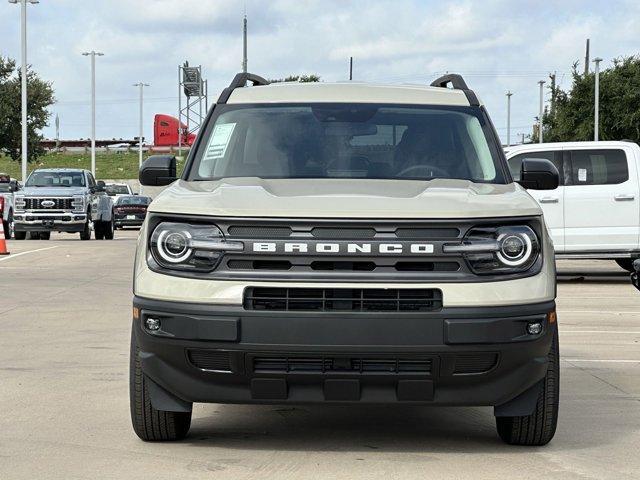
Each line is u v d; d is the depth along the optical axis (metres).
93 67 76.94
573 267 24.41
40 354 10.73
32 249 28.70
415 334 6.09
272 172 7.38
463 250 6.17
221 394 6.30
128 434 7.12
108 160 102.50
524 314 6.20
